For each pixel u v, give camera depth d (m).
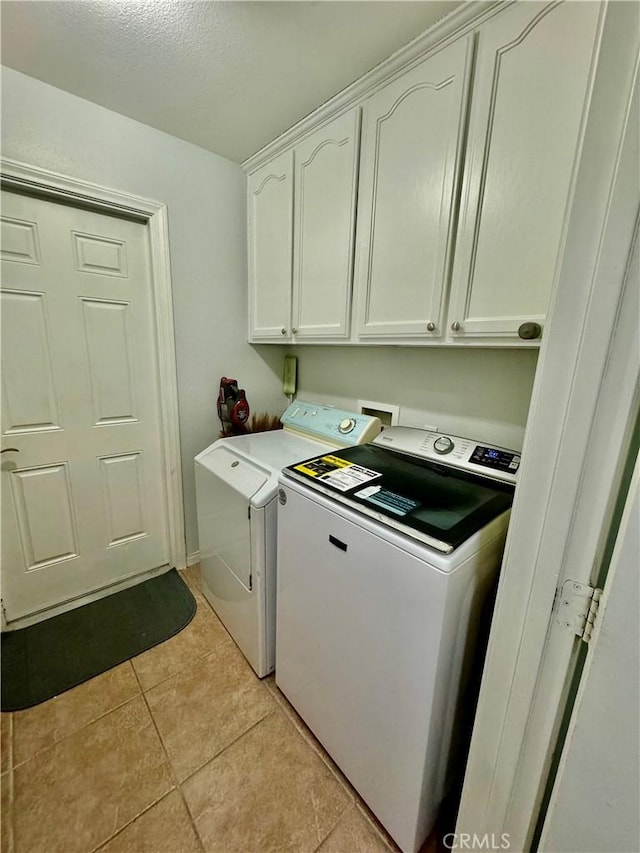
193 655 1.55
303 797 1.07
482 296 1.03
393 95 1.17
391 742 0.91
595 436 0.55
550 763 0.69
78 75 1.29
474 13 0.93
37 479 1.62
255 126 1.56
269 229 1.79
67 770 1.11
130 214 1.64
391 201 1.22
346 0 0.96
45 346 1.55
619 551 0.51
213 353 2.02
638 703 0.52
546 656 0.65
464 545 0.79
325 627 1.07
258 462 1.43
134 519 1.96
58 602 1.77
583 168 0.52
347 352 1.90
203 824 1.00
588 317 0.54
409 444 1.39
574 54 0.80
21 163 1.33
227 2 0.99
